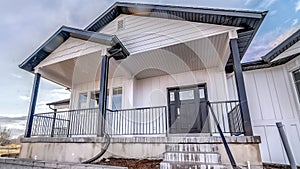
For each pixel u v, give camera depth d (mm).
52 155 4539
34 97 5707
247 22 3891
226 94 5465
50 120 5961
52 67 6059
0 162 3988
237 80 3611
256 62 5219
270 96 5160
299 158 4398
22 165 3646
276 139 4785
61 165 3203
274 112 4996
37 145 4848
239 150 3266
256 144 3209
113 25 5895
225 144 2889
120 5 5648
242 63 5328
